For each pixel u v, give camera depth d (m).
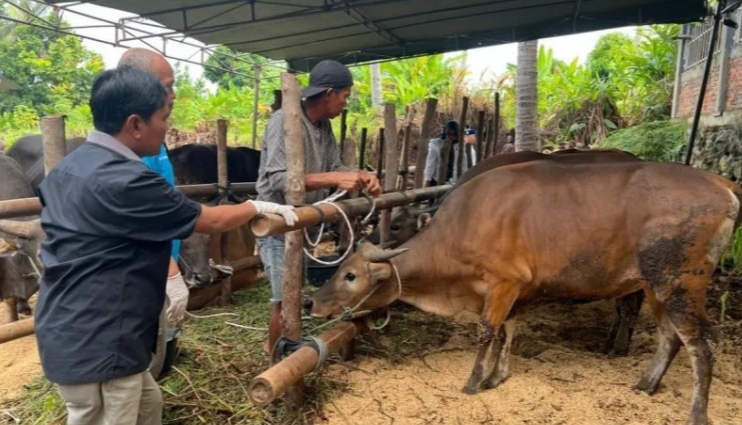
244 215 2.58
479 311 4.12
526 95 9.97
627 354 4.50
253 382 2.94
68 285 2.24
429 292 4.11
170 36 8.34
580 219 3.68
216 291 5.41
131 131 2.33
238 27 7.77
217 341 4.37
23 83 22.89
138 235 2.23
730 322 5.04
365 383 3.94
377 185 3.65
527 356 4.55
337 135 15.66
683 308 3.45
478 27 8.38
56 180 2.32
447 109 15.21
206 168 6.80
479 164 4.97
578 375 4.11
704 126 9.27
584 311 5.61
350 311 3.84
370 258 3.80
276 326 3.87
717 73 8.86
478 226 3.84
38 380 3.95
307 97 3.62
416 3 6.98
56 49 23.47
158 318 2.48
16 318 5.09
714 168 8.57
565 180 3.80
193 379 3.75
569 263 3.72
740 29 8.18
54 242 2.26
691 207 3.42
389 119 4.89
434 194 5.67
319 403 3.62
